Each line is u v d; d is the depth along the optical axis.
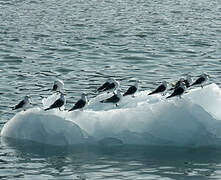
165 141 30.53
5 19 81.31
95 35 69.62
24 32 70.69
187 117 30.58
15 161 28.34
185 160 28.50
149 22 81.25
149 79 47.66
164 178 26.11
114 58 56.62
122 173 26.67
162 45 63.59
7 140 31.59
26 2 102.50
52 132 30.97
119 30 73.56
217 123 30.44
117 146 30.48
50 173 26.73
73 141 30.78
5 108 37.94
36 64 53.28
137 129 30.70
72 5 100.44
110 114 31.20
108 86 33.62
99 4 102.69
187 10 95.62
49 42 64.50
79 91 43.09
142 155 29.14
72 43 64.19
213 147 30.38
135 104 32.62
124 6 100.25
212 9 97.50
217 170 27.20
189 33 72.06
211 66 53.22
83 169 27.22
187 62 54.94
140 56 57.53
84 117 31.09
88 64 53.69
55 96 33.50
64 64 53.47
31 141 31.44
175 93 31.06
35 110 31.95
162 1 108.38
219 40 67.31
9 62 53.94
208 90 32.47
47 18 83.56
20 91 42.88
